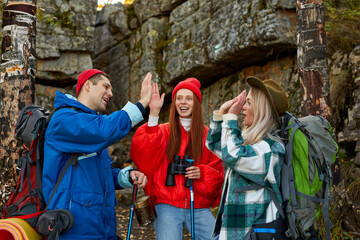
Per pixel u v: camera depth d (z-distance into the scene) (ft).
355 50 17.40
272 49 20.75
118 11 35.76
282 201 5.97
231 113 6.40
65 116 7.06
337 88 17.54
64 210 6.68
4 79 11.21
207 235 8.62
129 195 24.48
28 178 7.21
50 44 32.01
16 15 11.43
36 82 32.73
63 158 7.18
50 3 32.22
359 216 12.28
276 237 5.83
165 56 29.91
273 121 6.44
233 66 24.67
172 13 29.76
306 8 12.57
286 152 6.10
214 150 6.54
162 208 8.59
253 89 6.67
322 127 6.42
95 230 7.09
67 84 33.96
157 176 8.68
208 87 28.04
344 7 19.43
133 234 17.43
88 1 33.83
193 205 8.31
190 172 8.31
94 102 7.86
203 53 25.35
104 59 38.09
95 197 7.18
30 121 7.31
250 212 6.01
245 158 5.89
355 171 15.11
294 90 20.56
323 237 11.73
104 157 7.96
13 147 10.82
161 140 8.50
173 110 9.16
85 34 33.40
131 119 7.37
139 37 32.83
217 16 24.40
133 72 33.37
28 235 6.61
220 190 8.98
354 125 16.08
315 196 6.05
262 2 20.95
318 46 12.35
